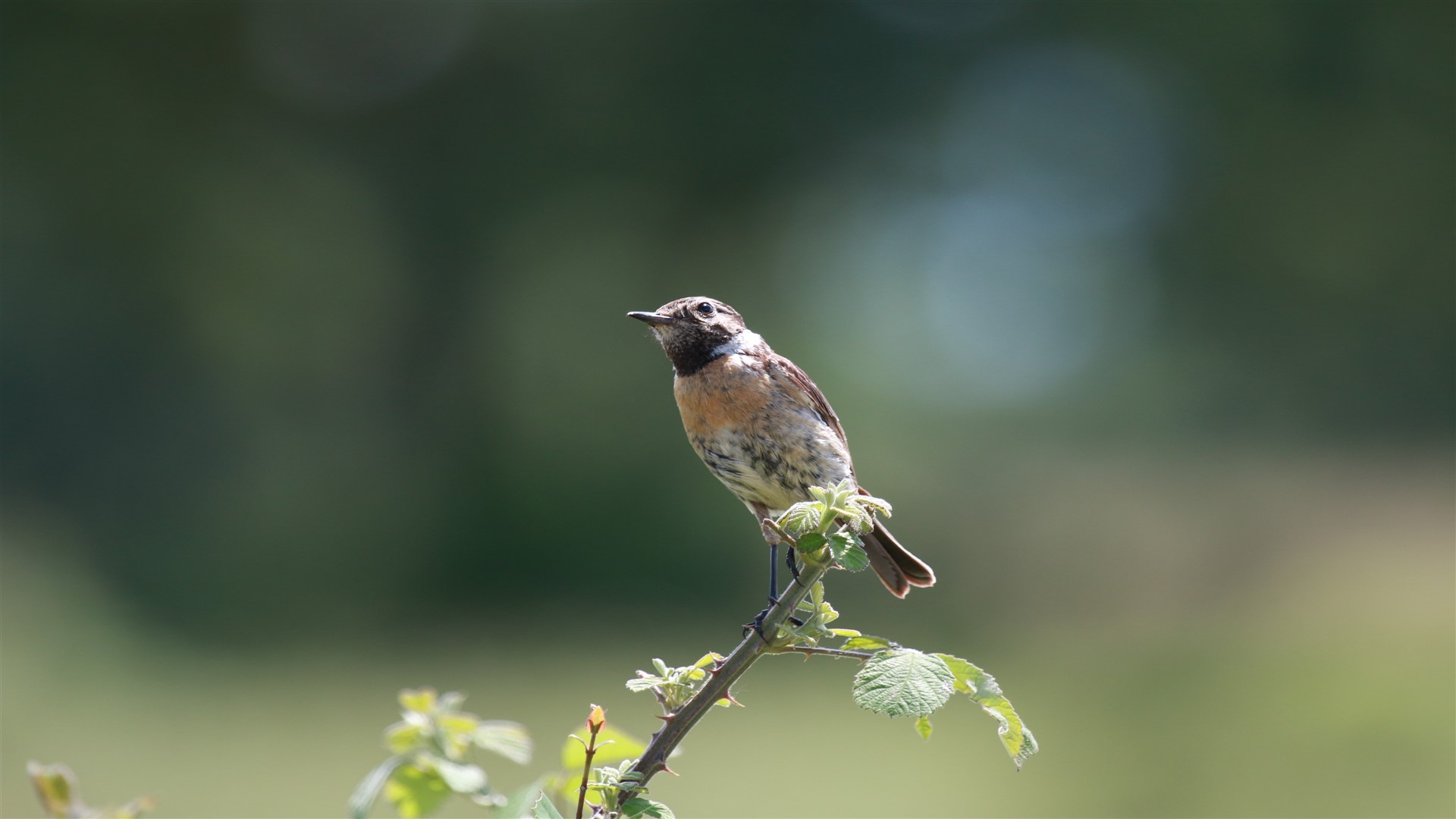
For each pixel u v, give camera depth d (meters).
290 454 19.89
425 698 2.99
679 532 18.62
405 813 2.92
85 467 18.92
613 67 24.80
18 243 19.91
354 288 22.78
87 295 20.12
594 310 22.56
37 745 10.12
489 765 9.74
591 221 24.48
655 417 19.52
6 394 18.92
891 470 20.52
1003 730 2.43
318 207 23.02
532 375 20.56
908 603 16.95
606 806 2.36
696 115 24.88
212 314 20.89
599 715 2.40
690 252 24.86
